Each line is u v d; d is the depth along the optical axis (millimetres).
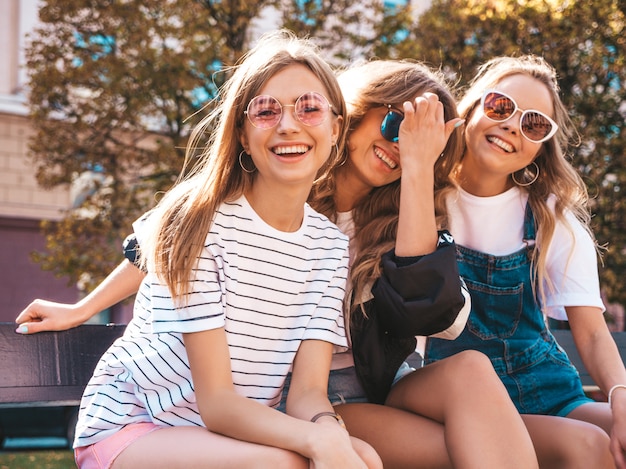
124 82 8453
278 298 2098
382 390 2338
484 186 2715
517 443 1946
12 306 13914
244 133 2090
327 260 2186
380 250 2320
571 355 3139
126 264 2361
